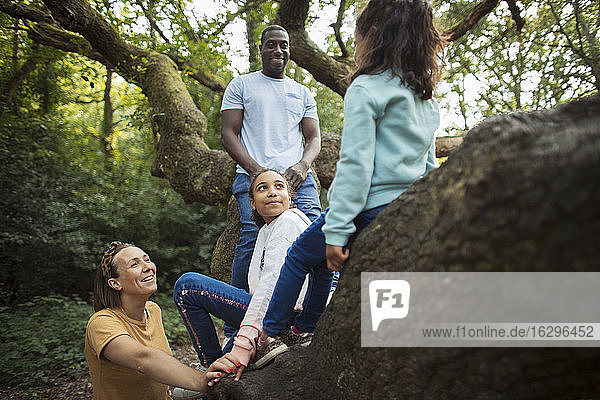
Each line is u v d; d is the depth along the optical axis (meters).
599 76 4.68
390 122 1.42
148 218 9.50
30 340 5.58
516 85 5.47
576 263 0.78
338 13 6.42
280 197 2.09
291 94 3.37
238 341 1.79
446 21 5.83
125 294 2.24
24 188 7.61
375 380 1.26
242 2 7.34
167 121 5.70
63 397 4.49
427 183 1.19
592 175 0.75
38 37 6.48
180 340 6.50
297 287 1.72
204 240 9.96
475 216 0.90
